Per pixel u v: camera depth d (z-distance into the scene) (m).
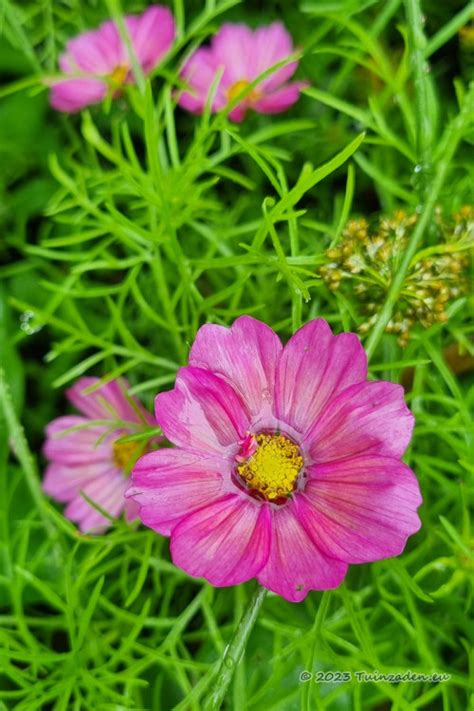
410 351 0.35
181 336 0.42
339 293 0.34
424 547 0.35
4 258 0.46
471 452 0.34
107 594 0.38
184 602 0.39
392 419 0.30
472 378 0.39
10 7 0.44
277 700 0.35
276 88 0.42
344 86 0.45
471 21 0.43
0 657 0.35
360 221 0.34
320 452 0.31
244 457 0.30
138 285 0.44
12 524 0.40
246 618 0.30
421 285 0.34
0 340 0.42
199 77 0.43
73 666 0.35
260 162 0.33
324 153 0.44
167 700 0.38
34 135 0.46
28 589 0.39
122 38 0.40
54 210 0.39
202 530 0.29
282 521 0.30
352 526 0.29
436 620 0.37
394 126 0.43
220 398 0.30
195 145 0.37
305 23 0.46
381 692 0.35
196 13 0.48
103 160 0.46
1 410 0.41
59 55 0.46
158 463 0.30
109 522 0.40
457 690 0.37
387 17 0.38
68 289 0.38
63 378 0.37
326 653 0.34
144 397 0.42
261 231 0.33
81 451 0.40
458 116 0.35
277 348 0.30
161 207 0.36
